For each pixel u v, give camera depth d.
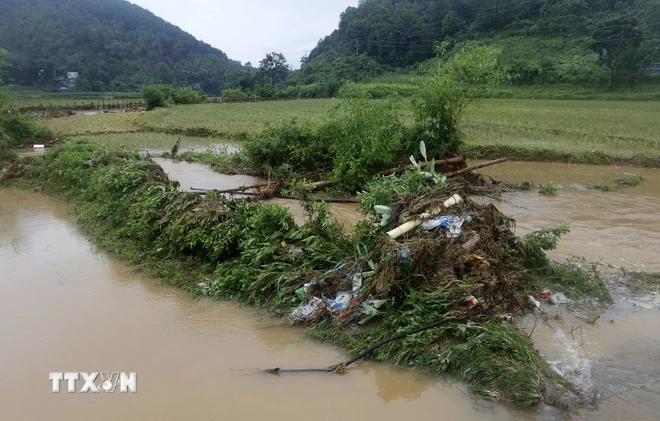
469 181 11.87
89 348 5.10
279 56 88.50
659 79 39.16
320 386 4.46
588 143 17.12
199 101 51.38
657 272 6.71
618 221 8.96
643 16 47.09
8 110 30.02
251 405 4.20
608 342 5.04
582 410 4.03
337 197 11.37
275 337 5.29
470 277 5.54
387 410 4.13
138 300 6.21
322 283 5.82
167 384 4.49
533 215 9.39
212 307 6.02
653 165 14.26
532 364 4.38
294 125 14.09
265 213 7.05
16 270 7.23
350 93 12.67
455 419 4.00
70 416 4.09
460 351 4.58
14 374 4.66
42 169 13.84
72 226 9.59
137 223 8.30
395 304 5.46
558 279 6.32
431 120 13.34
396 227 6.16
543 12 60.72
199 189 12.04
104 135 24.25
